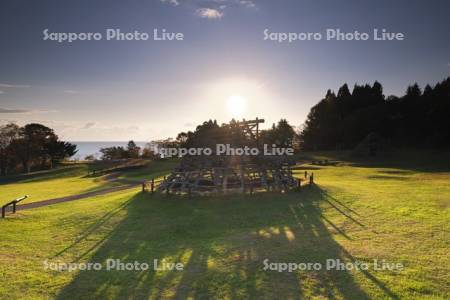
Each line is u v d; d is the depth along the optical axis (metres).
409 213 19.88
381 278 11.48
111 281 12.19
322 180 36.50
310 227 18.00
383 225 17.67
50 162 98.88
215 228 18.77
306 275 12.02
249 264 13.21
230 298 10.58
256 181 28.45
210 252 14.84
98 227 19.70
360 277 11.64
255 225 18.98
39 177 64.56
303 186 29.58
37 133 96.62
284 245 15.31
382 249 14.16
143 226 19.64
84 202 29.02
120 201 27.00
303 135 106.31
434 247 14.17
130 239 17.31
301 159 70.50
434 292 10.41
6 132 85.19
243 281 11.72
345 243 15.15
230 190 27.11
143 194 28.66
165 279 12.20
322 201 24.20
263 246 15.30
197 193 26.86
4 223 20.94
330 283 11.34
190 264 13.55
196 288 11.37
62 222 21.06
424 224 17.52
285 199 25.19
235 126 32.34
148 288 11.52
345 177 39.50
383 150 67.69
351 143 88.25
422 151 67.38
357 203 23.08
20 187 48.22
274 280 11.71
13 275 12.76
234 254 14.41
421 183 32.47
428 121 76.38
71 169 71.25
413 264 12.52
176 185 29.31
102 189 39.34
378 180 35.78
